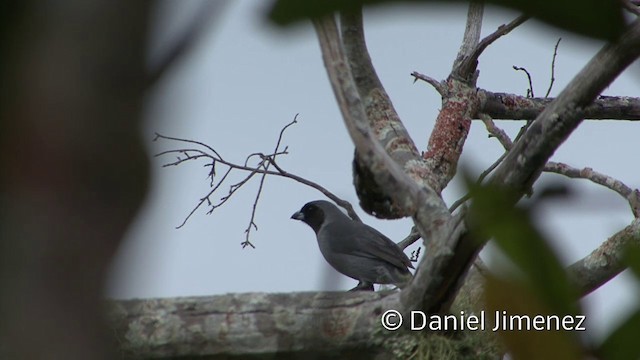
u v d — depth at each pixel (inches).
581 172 468.4
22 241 74.3
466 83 502.3
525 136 254.7
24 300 73.8
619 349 105.2
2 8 74.7
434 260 280.4
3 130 74.9
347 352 307.6
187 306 308.0
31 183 74.7
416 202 297.4
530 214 93.4
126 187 76.9
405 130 395.5
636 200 445.4
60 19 74.7
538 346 98.9
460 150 485.1
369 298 309.4
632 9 211.2
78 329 74.7
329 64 285.3
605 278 384.8
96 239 76.0
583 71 249.0
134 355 302.7
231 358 307.4
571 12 87.9
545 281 93.3
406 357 303.0
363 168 333.1
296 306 306.7
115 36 74.8
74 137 75.2
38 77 74.8
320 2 85.5
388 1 85.9
